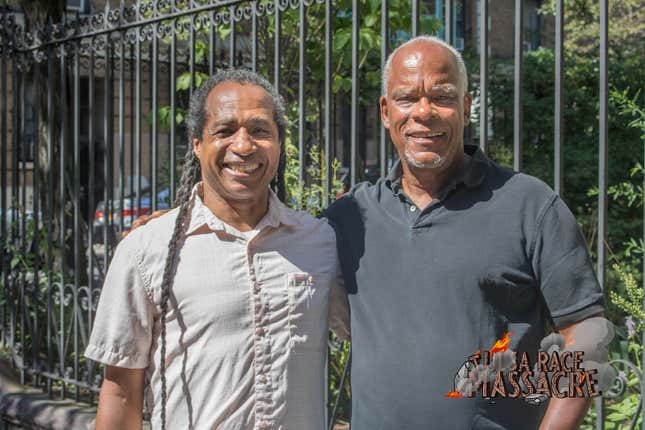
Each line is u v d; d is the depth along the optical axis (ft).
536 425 6.54
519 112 9.10
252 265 6.66
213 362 6.44
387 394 6.59
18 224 17.53
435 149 6.66
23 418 15.16
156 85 13.67
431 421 6.40
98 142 39.81
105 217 14.76
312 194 12.64
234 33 12.46
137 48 14.05
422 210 6.73
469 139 9.47
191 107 6.91
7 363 16.96
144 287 6.61
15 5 20.81
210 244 6.63
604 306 6.35
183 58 21.72
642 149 29.17
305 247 6.97
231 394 6.44
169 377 6.56
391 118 6.93
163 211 7.28
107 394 6.74
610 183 28.58
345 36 16.93
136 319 6.64
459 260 6.45
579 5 36.50
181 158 24.21
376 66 22.71
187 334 6.50
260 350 6.53
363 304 6.88
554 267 6.25
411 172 6.90
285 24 18.66
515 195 6.52
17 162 17.21
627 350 9.90
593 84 31.58
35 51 16.49
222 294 6.50
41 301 17.44
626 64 31.27
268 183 6.79
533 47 45.73
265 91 6.77
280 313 6.64
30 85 18.66
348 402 13.12
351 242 7.09
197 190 7.00
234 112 6.54
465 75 7.03
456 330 6.40
